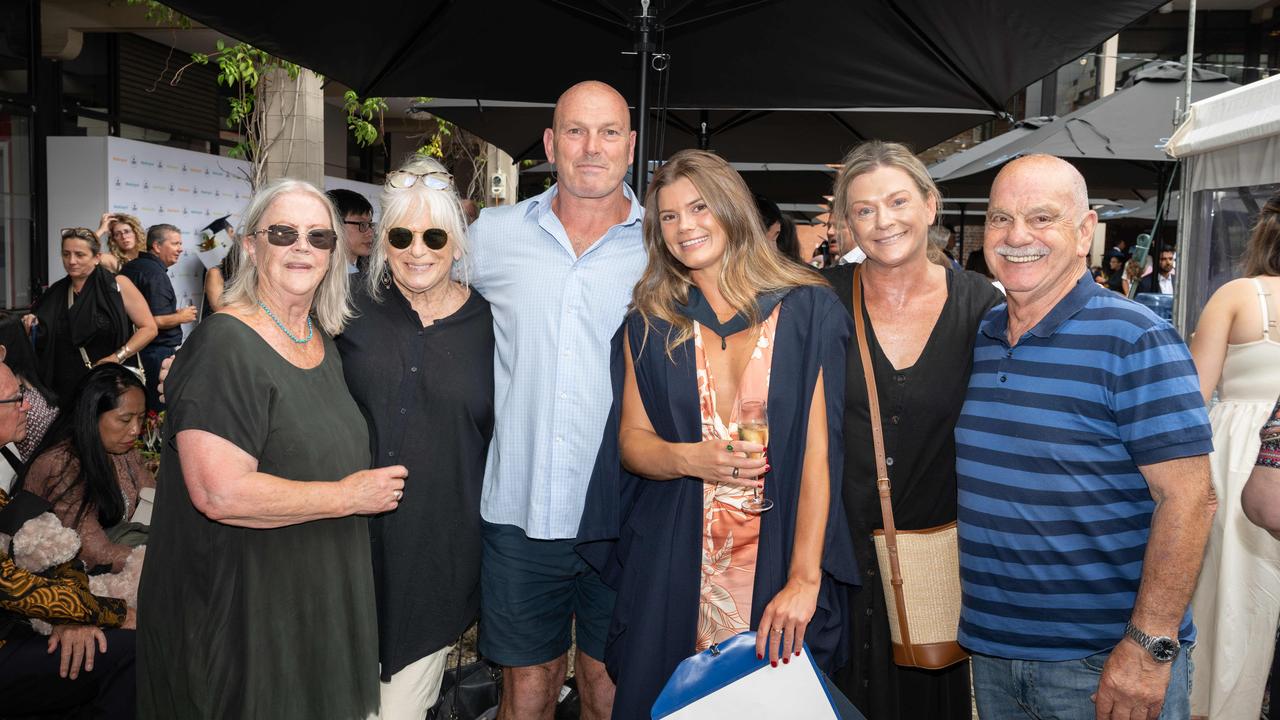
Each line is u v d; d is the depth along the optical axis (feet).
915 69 13.03
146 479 10.80
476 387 8.24
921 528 7.73
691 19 11.18
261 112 31.22
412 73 13.58
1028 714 6.69
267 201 6.89
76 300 17.39
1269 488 5.74
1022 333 6.49
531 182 49.08
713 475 6.49
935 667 7.48
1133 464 6.09
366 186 36.73
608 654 7.77
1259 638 9.86
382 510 6.93
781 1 11.44
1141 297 24.99
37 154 25.63
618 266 8.52
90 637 8.52
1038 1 10.79
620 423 7.45
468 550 8.24
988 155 26.78
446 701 10.08
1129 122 23.48
